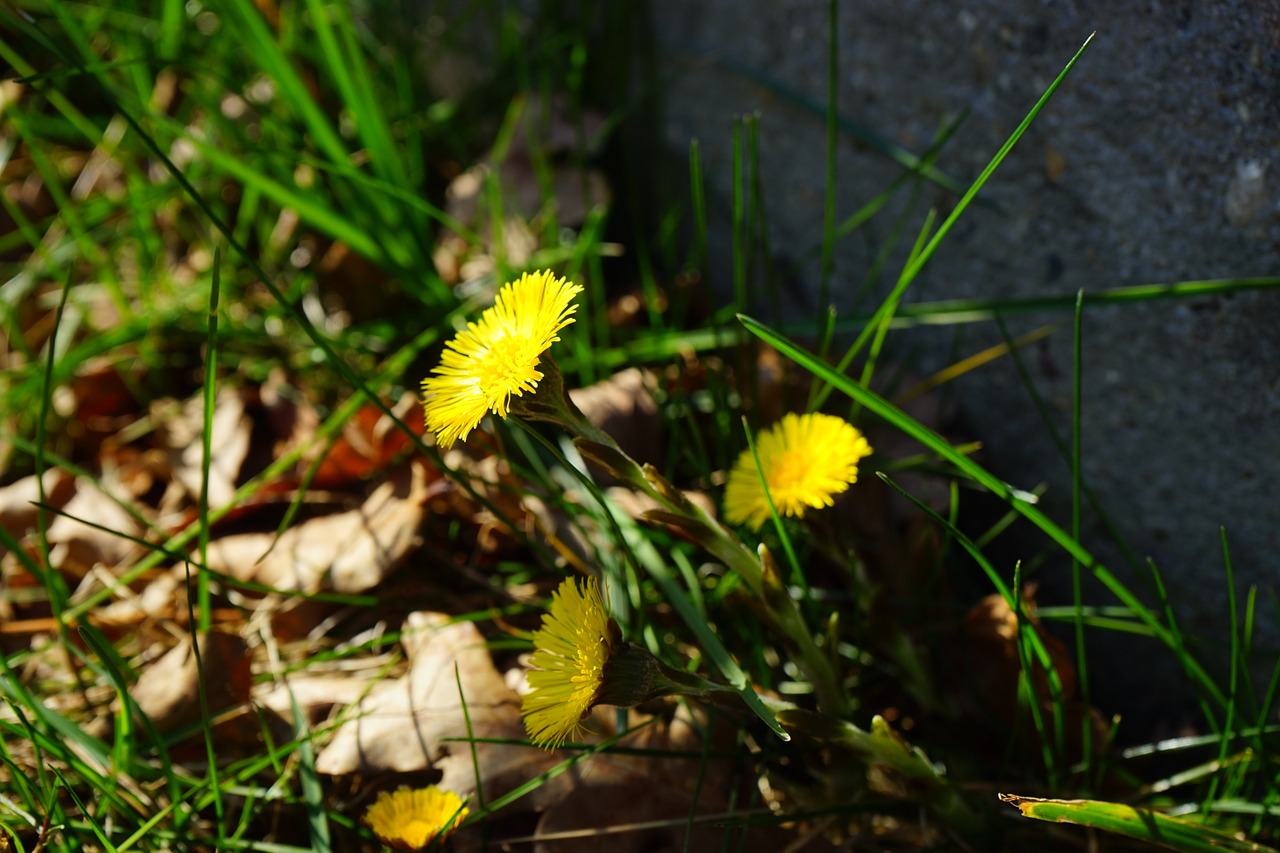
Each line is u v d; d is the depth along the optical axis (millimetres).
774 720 333
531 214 524
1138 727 429
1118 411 414
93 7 537
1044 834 385
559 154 542
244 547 431
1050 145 408
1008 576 442
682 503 343
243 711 393
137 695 396
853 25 442
